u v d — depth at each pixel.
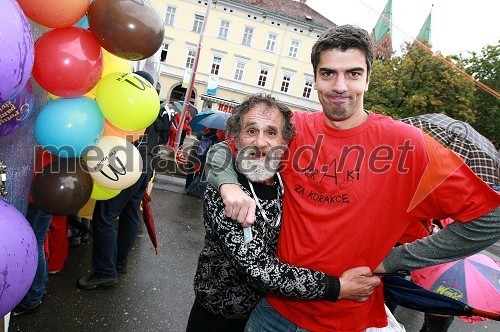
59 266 2.93
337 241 1.29
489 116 24.78
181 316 2.76
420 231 1.60
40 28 1.72
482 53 26.00
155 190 6.64
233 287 1.48
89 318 2.48
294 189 1.38
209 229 1.39
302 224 1.34
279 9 32.19
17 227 1.25
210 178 1.36
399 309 3.82
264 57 30.84
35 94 1.76
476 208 1.16
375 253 1.31
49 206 1.78
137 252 3.72
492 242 1.19
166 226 4.75
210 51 30.08
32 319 2.34
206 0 29.45
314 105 31.70
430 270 1.91
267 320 1.50
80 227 3.20
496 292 1.79
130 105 1.81
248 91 31.02
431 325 2.49
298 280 1.23
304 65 31.30
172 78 29.94
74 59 1.52
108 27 1.54
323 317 1.37
